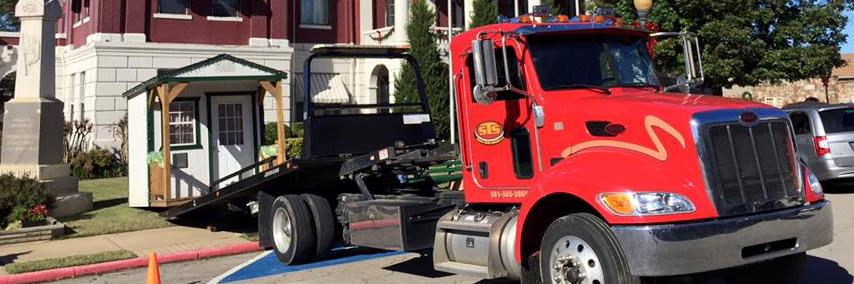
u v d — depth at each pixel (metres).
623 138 5.57
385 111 11.64
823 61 20.95
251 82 14.79
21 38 14.31
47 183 13.67
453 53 6.97
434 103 23.89
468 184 6.83
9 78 35.97
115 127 23.77
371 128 9.57
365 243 7.89
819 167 14.48
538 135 6.18
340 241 9.23
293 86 26.66
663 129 5.34
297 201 9.08
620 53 6.68
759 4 20.69
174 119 14.19
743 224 5.17
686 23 20.38
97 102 23.61
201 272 9.18
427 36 24.33
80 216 13.47
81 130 23.42
